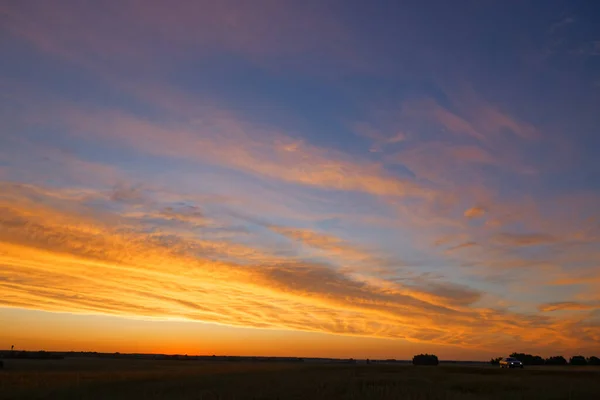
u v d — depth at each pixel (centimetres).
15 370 6131
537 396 3378
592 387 3966
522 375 5481
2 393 3061
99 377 4488
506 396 3378
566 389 3778
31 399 2848
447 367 7175
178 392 3134
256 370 6222
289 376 4769
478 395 3397
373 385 3844
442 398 3122
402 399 3034
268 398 2912
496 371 6241
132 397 2877
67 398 2877
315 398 2953
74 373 5131
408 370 6384
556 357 10769
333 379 4369
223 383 3809
